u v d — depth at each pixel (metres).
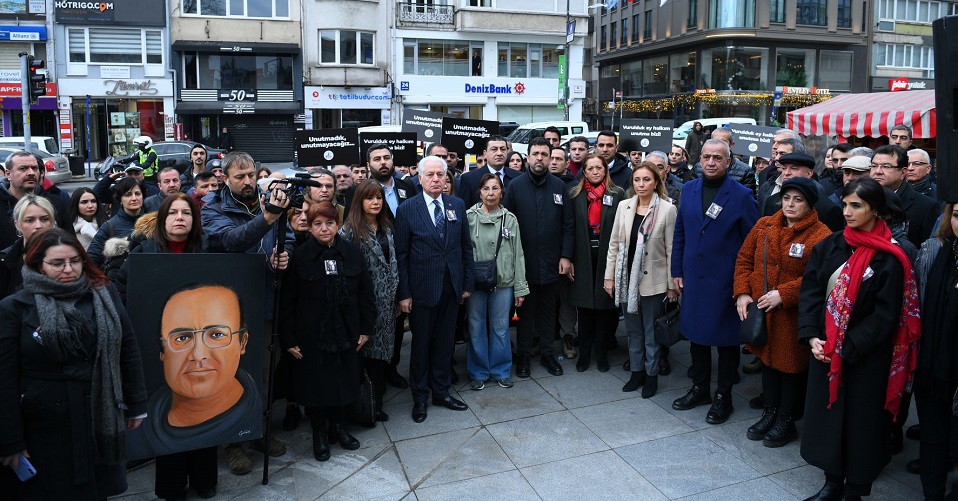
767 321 4.24
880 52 39.22
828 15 36.81
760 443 4.36
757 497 3.71
